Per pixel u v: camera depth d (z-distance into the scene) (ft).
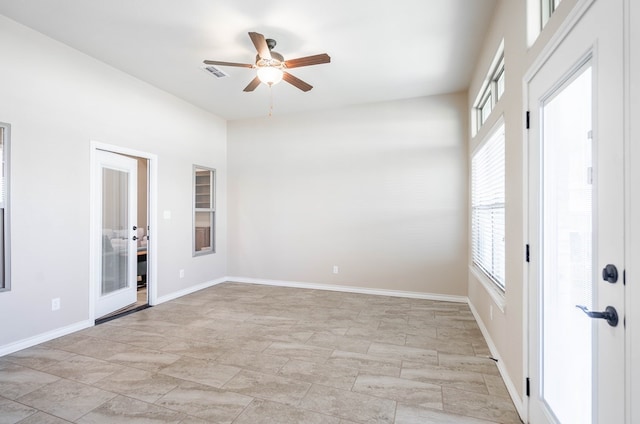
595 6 3.70
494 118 8.88
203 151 16.94
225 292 16.10
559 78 4.66
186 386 7.32
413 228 15.12
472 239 13.26
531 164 5.79
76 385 7.33
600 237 3.67
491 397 6.89
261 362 8.51
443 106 14.66
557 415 4.89
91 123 11.24
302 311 12.97
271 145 17.85
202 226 18.02
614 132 3.37
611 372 3.46
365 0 8.25
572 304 4.50
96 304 11.77
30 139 9.49
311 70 12.24
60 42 10.25
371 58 11.32
